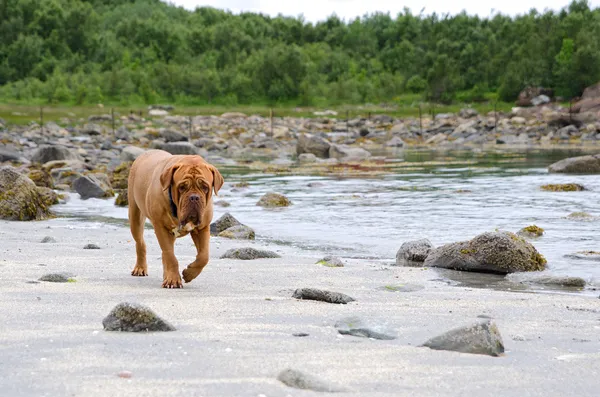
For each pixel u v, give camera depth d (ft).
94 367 14.01
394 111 275.59
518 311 21.29
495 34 383.65
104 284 24.08
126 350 15.28
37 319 18.29
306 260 31.40
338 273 28.02
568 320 20.21
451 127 178.60
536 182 67.67
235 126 192.75
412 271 29.19
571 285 27.20
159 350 15.34
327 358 15.19
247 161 104.06
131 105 310.86
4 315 18.69
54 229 41.57
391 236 39.96
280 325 18.30
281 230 42.39
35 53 382.01
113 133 149.38
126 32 444.14
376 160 103.65
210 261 30.42
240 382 13.28
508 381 14.14
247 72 362.33
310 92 340.59
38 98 324.60
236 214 49.75
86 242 35.76
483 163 93.15
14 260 29.07
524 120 185.88
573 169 76.84
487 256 29.89
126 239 37.37
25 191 46.85
